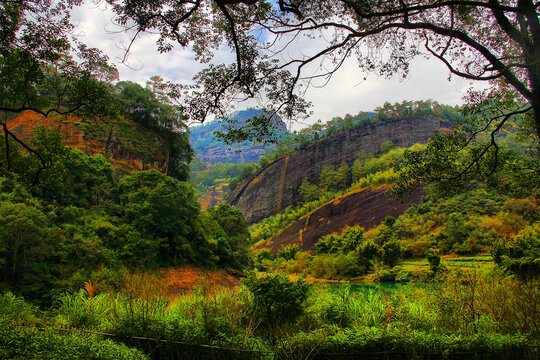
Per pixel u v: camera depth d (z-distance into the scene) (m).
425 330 5.40
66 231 31.55
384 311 6.67
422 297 7.48
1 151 9.39
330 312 6.82
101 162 47.62
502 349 4.33
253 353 4.60
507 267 11.97
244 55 6.86
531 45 5.53
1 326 4.77
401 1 6.27
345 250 75.50
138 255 37.53
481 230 60.16
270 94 7.26
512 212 62.41
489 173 8.62
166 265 42.50
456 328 5.62
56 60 7.32
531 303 5.66
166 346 5.00
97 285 8.87
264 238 123.44
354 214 103.44
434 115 129.25
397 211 94.62
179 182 50.28
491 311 6.03
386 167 116.00
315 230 108.00
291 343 4.74
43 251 25.97
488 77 6.18
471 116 8.21
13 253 24.56
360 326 5.68
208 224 55.75
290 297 6.59
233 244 59.22
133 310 6.00
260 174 157.00
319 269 59.78
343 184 126.44
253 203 150.75
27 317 6.86
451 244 61.44
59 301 8.77
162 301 6.95
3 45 6.64
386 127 133.62
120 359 4.23
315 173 138.50
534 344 4.45
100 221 37.00
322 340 4.69
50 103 8.23
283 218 126.88
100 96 8.05
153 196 43.66
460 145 8.41
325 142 142.75
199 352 4.81
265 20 6.85
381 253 58.34
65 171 10.27
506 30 5.80
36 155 9.70
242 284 7.68
